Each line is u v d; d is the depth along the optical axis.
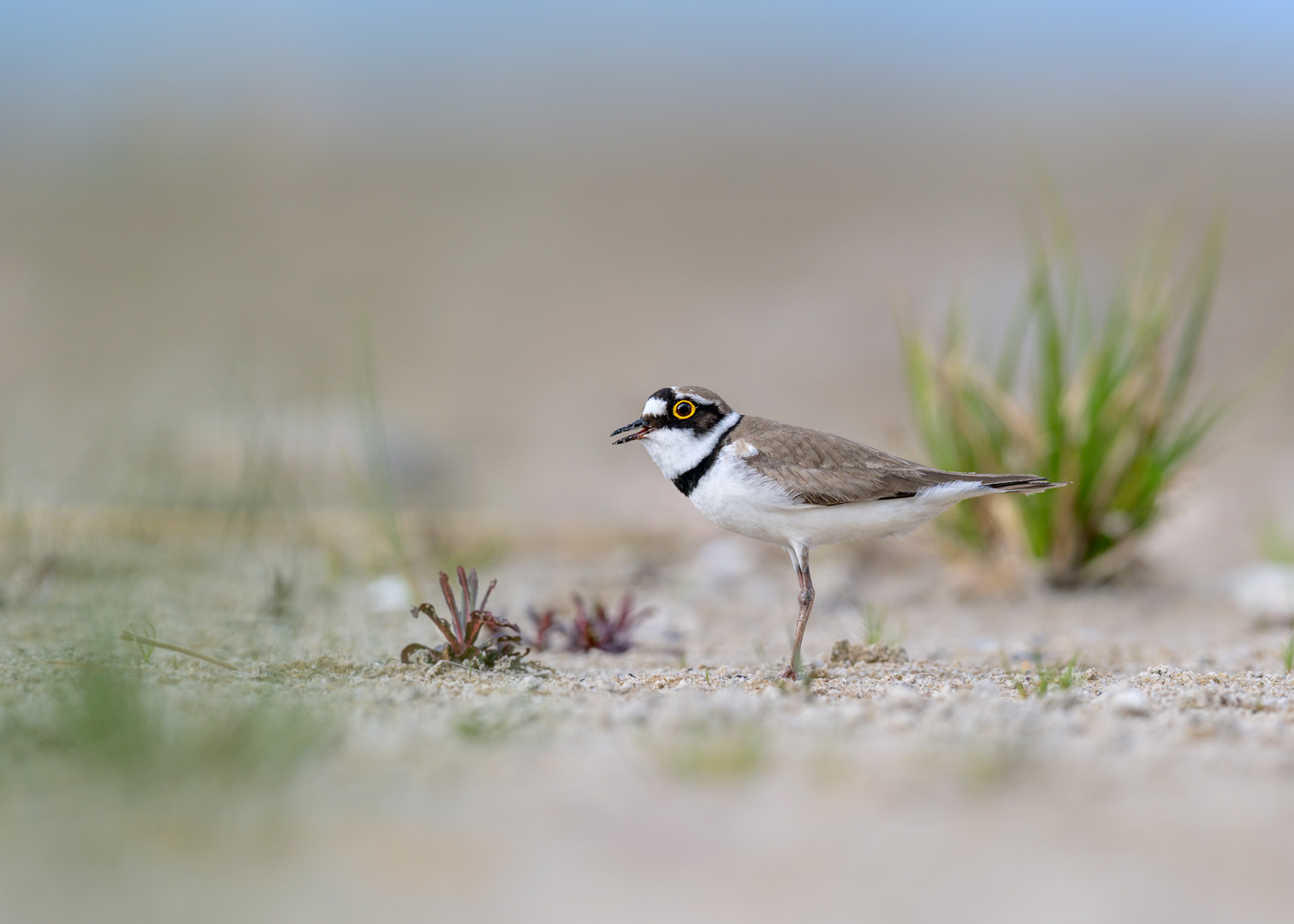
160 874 4.30
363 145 38.00
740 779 5.20
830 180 35.31
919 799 4.96
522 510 15.70
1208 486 17.45
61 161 35.19
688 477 8.80
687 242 31.80
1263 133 35.75
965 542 12.94
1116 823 4.70
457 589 11.81
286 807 4.89
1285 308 24.58
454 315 27.05
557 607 11.36
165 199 33.38
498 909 4.05
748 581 12.83
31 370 21.83
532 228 33.12
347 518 13.97
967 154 36.41
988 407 12.76
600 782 5.20
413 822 4.74
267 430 17.61
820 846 4.52
